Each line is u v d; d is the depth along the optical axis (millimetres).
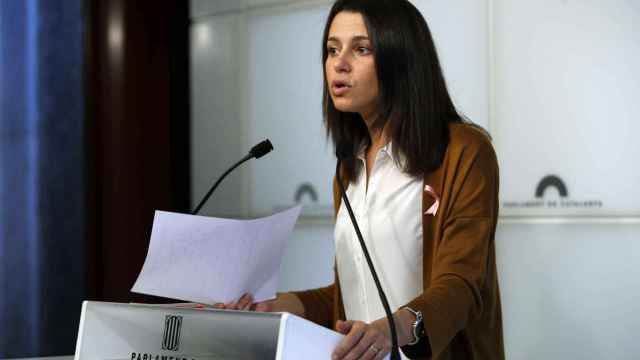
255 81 6711
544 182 5215
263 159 6648
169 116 7137
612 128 5000
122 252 6980
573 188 5125
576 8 5125
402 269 2904
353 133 3152
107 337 2125
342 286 3115
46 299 7297
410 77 2857
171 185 7137
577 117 5117
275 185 6570
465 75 5520
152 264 2361
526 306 5262
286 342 1797
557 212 5168
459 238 2660
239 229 2396
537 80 5250
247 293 2609
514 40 5336
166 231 2322
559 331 5152
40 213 7336
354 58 2875
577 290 5098
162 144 7098
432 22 5656
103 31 7023
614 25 5000
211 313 1950
